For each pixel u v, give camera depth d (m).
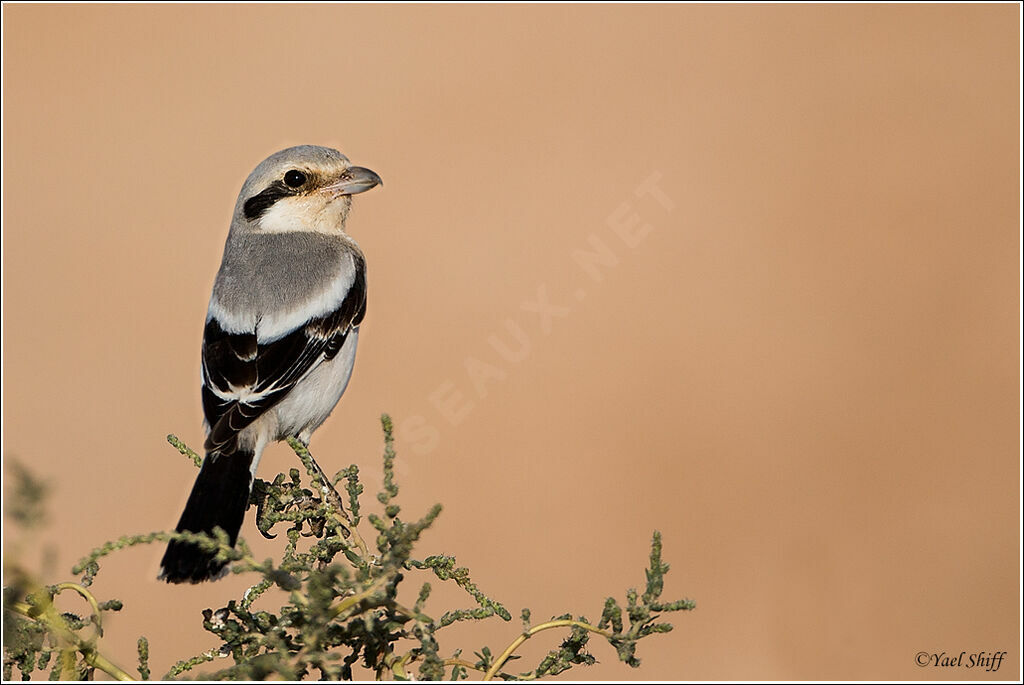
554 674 4.98
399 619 4.85
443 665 4.77
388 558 4.47
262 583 5.05
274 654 4.25
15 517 4.23
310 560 5.55
